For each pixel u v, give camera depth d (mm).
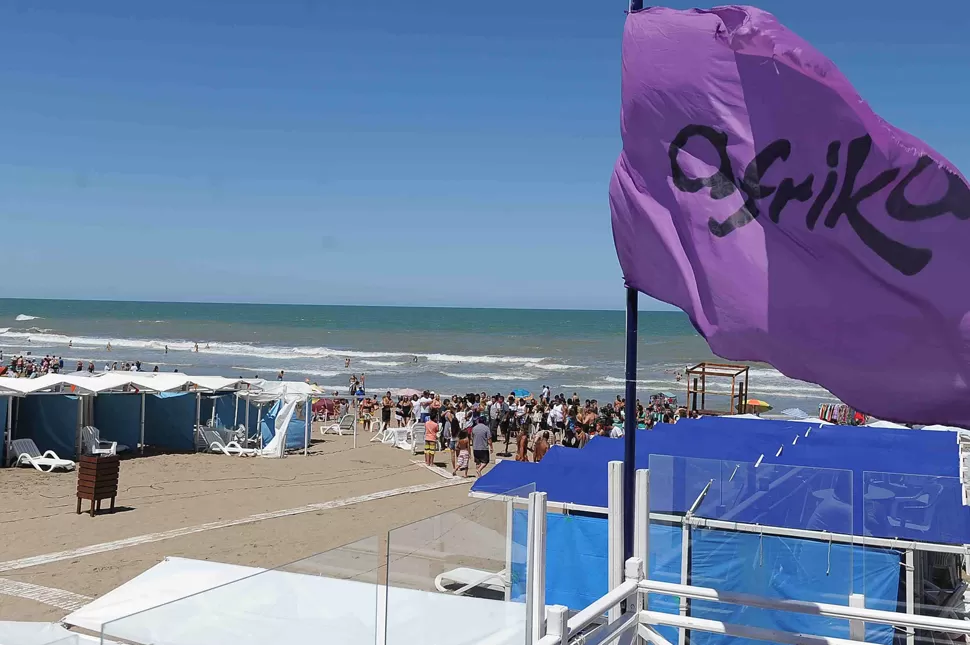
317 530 14109
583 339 93938
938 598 5887
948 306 3664
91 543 12945
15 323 115875
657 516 5770
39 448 20859
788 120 4020
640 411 28844
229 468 20688
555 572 7570
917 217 3764
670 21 4395
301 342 89062
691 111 4293
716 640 5512
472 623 3984
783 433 10031
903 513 6125
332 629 3730
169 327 112312
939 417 3707
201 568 7641
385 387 49656
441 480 19703
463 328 116062
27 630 6051
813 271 3932
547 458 8906
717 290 4121
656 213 4410
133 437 23297
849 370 3834
